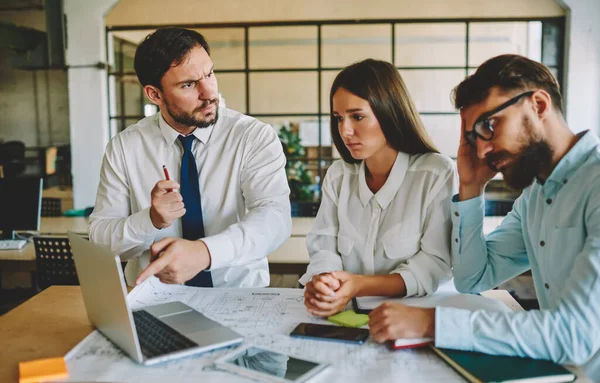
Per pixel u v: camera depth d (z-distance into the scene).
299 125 9.45
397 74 1.42
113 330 1.13
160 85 1.63
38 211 3.55
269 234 1.60
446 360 1.05
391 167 1.53
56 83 6.47
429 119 8.41
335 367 1.04
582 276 1.02
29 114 6.55
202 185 1.80
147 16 6.31
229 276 1.79
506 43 8.55
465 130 1.13
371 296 1.44
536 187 1.26
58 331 1.27
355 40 8.98
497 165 1.10
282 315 1.32
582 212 1.10
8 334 1.26
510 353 1.04
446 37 8.60
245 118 1.85
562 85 6.06
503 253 1.42
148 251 1.80
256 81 9.21
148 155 1.82
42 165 6.59
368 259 1.52
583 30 5.89
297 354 1.10
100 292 1.13
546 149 1.09
